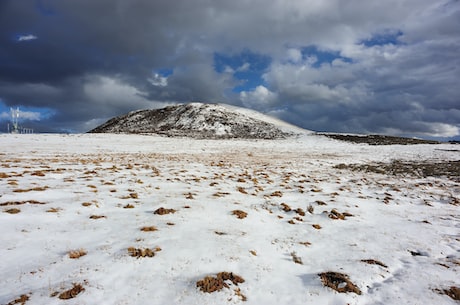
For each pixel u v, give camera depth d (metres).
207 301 4.97
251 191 14.63
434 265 6.96
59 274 5.50
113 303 4.75
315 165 29.58
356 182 19.53
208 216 9.75
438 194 16.28
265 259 6.90
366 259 7.19
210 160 30.23
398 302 5.36
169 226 8.42
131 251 6.56
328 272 6.33
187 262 6.30
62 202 10.02
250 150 46.44
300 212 11.11
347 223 10.30
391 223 10.58
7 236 7.00
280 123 132.25
